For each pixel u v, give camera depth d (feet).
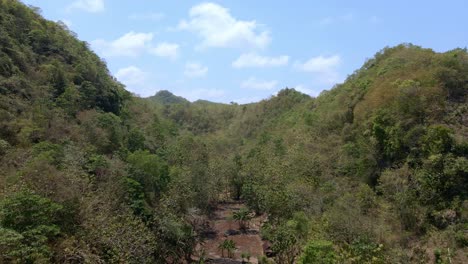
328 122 227.20
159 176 156.56
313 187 163.73
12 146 126.93
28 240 73.41
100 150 165.99
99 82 223.71
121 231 97.71
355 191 154.71
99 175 132.87
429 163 130.41
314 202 150.92
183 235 134.82
